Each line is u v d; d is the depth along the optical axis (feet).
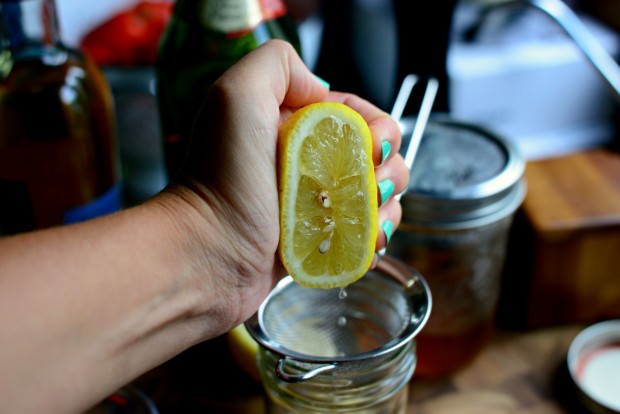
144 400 1.10
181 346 0.87
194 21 1.23
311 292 1.05
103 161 1.41
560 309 1.35
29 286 0.70
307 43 1.72
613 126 1.79
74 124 1.34
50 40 1.35
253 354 1.14
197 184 0.81
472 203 1.10
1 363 0.68
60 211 1.36
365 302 1.05
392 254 1.18
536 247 1.28
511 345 1.33
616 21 1.77
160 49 1.30
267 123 0.83
